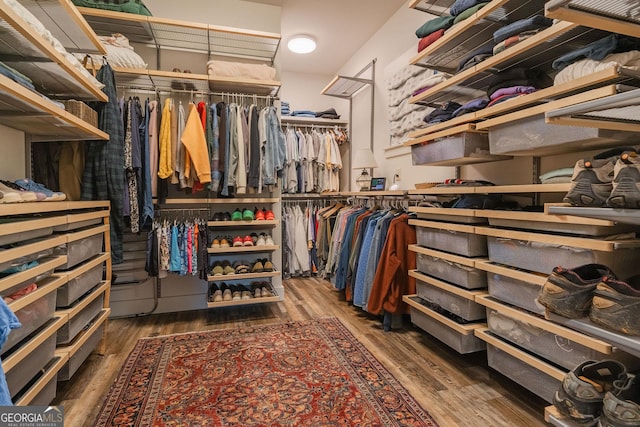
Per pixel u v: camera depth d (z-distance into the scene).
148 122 2.46
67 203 1.52
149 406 1.51
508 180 1.97
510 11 1.58
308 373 1.79
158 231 2.52
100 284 1.96
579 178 0.94
